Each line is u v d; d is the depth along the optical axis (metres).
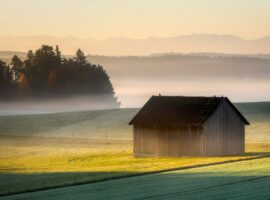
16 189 66.62
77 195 62.75
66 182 70.56
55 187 68.12
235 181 69.62
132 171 79.06
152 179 72.31
